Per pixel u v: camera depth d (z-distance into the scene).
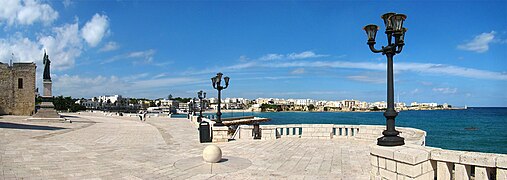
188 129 27.53
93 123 35.44
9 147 14.01
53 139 17.73
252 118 89.50
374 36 7.24
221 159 11.14
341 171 9.30
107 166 10.25
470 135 49.09
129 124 34.97
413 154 6.05
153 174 9.14
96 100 186.25
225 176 8.84
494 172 5.86
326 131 17.84
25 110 54.38
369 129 16.80
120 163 10.76
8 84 53.34
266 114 160.38
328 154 12.30
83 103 156.38
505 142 41.03
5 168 9.70
